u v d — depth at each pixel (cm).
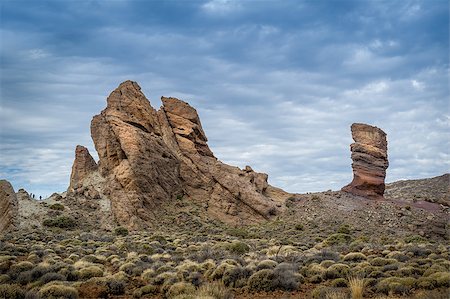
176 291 2116
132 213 6166
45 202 6425
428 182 11912
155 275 2595
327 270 2406
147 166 6712
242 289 2241
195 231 6009
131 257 3241
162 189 6875
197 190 7231
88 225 5941
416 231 6303
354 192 7981
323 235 5697
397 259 2914
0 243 3959
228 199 7088
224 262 2809
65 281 2397
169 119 7875
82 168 7212
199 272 2659
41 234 5238
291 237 5591
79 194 6719
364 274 2278
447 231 6419
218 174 7400
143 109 7400
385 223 6612
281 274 2316
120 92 7525
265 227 6462
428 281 2044
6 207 5862
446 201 8112
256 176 7919
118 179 6588
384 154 8094
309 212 7088
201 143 7925
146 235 5391
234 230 5950
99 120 7469
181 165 7369
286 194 8038
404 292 1927
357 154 8125
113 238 5016
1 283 2412
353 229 6191
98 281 2347
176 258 3338
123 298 2206
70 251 3759
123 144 6806
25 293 2044
